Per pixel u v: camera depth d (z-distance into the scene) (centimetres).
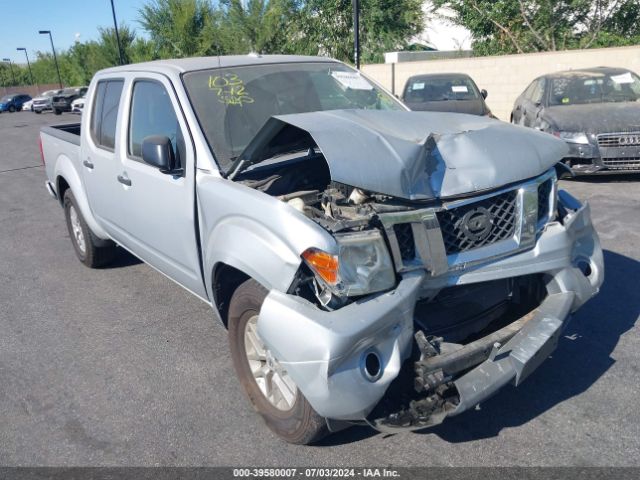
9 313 550
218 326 496
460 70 1728
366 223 296
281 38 2517
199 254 387
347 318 275
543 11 1919
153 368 432
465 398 285
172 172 405
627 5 1886
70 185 592
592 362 398
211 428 357
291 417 319
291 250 293
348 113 359
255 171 384
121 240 526
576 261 364
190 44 2673
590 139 835
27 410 389
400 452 324
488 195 318
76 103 3312
